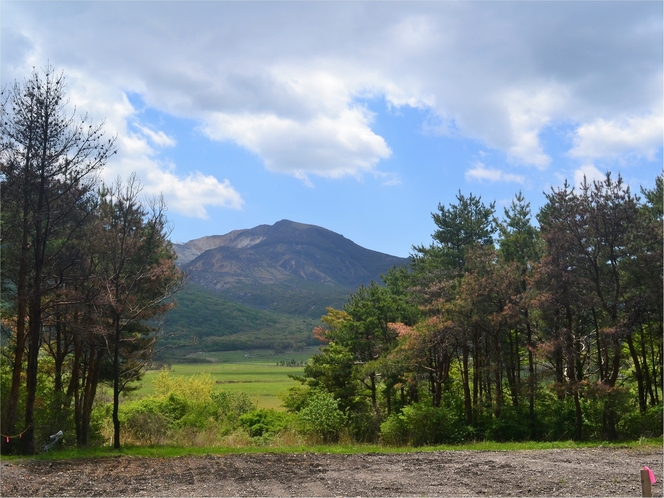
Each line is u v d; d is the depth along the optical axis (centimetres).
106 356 2553
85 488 1291
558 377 2556
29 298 1912
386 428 2717
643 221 2356
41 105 1922
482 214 3841
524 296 2533
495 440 2570
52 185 1983
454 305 2756
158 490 1266
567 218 2439
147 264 2419
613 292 2427
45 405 2164
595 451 1822
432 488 1239
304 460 1686
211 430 2884
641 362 2911
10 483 1343
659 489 1188
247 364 13100
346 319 4394
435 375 3278
